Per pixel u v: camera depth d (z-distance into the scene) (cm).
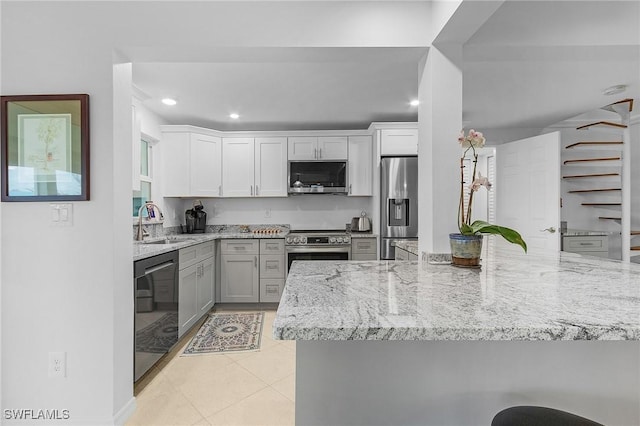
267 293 378
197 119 380
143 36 164
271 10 167
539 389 107
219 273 375
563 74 259
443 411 107
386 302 93
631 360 106
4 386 162
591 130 403
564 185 402
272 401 189
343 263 163
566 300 94
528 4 161
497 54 179
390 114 361
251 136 404
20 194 161
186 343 274
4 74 162
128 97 177
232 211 438
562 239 339
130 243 178
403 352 106
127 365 174
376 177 379
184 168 375
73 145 161
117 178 166
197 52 171
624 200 328
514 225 362
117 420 164
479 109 344
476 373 107
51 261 162
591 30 167
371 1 168
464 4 134
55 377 162
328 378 105
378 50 171
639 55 180
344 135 401
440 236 167
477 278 126
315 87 284
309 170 397
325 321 77
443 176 167
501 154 381
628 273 135
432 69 167
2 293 162
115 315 164
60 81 162
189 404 186
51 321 162
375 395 106
